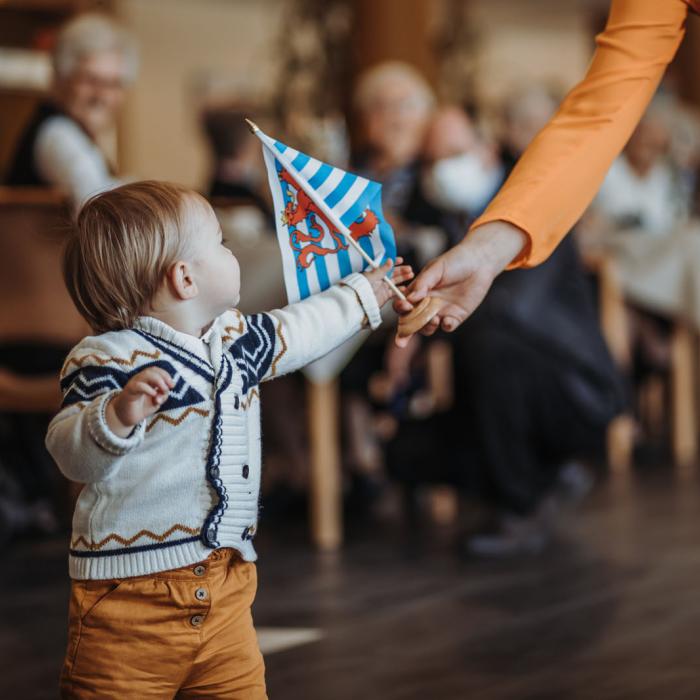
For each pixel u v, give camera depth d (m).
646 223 6.59
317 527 4.48
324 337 1.99
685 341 6.25
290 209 2.01
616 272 6.00
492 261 1.99
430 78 7.89
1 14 5.76
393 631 3.30
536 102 5.05
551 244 2.04
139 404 1.68
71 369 1.82
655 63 2.08
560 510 4.98
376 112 5.13
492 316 4.17
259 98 10.36
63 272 1.95
